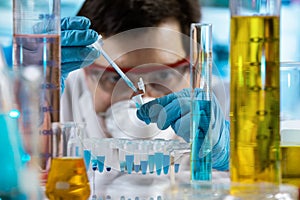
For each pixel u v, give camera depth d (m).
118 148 1.23
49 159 0.96
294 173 1.08
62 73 1.43
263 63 0.90
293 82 1.18
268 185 0.87
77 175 0.90
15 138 0.89
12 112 0.90
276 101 0.91
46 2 1.05
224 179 1.15
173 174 1.24
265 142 0.90
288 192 0.86
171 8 2.23
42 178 0.96
